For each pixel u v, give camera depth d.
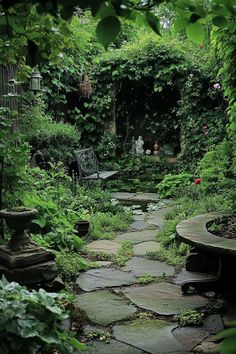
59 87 8.55
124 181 9.22
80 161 7.64
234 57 3.76
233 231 3.51
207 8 1.35
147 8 1.33
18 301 1.79
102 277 3.70
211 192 6.09
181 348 2.41
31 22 1.79
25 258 2.92
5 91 4.52
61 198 5.32
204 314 2.91
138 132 10.40
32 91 6.36
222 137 8.26
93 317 2.84
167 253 4.39
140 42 9.34
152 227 5.72
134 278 3.68
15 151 3.75
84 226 5.04
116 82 9.58
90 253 4.42
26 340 1.69
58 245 4.20
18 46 2.00
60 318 1.80
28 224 3.04
